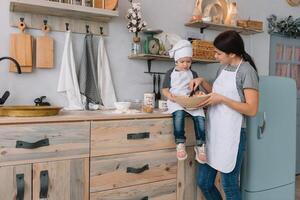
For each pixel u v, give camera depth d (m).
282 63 3.56
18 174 1.47
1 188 1.44
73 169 1.62
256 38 3.20
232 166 1.75
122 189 1.78
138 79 2.43
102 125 1.70
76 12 1.97
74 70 2.10
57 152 1.57
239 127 1.75
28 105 1.90
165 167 1.93
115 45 2.32
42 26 2.01
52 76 2.08
